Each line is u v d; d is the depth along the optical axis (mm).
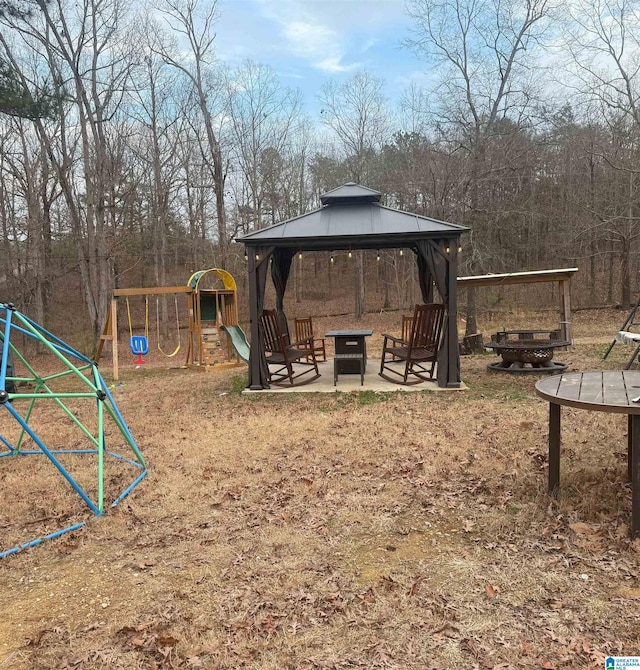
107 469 4816
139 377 11500
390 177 22188
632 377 3727
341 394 7777
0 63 11203
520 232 23953
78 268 23203
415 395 7469
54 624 2486
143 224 24781
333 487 4074
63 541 3350
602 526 3121
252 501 3883
